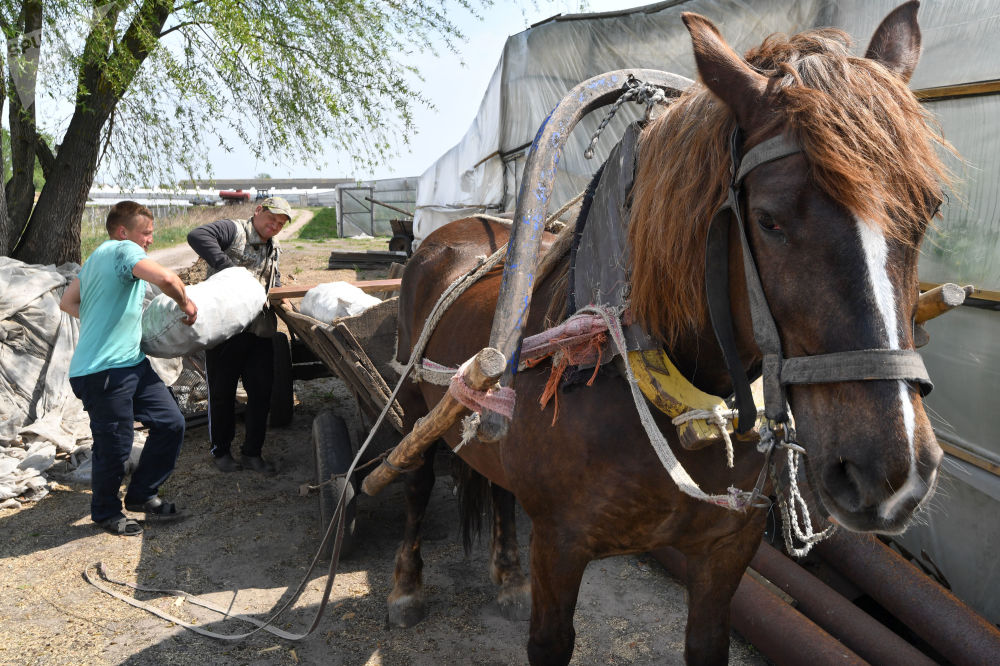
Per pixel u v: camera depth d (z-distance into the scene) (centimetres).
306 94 723
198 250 427
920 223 112
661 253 144
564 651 188
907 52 142
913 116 115
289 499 418
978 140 309
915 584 255
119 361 358
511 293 165
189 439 516
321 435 347
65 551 356
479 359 143
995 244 299
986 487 288
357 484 336
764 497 156
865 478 104
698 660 193
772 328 119
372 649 278
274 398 530
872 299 106
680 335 156
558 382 170
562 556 179
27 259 721
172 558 350
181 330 370
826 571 291
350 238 2627
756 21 502
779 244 114
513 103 717
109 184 771
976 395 307
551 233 288
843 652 235
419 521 300
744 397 137
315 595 316
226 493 426
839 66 118
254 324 429
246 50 623
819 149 106
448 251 300
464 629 291
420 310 294
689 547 181
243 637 273
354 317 351
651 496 163
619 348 152
